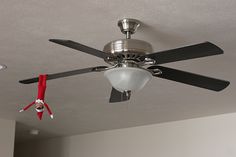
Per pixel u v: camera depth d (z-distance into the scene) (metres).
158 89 3.13
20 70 2.69
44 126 4.77
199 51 1.66
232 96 3.34
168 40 2.18
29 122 4.50
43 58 2.47
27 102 3.53
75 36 2.15
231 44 2.24
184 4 1.79
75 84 2.99
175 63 2.52
